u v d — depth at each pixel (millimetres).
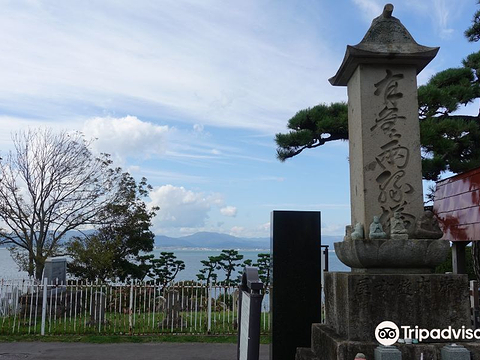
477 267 10953
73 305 14883
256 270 4340
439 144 11492
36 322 12852
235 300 13023
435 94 11891
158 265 23141
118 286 13531
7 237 20969
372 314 5227
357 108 6223
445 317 5238
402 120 6059
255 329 3945
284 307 7516
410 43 6094
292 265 7629
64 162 21953
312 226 7754
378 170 5938
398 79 6168
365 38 6113
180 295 14023
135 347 10445
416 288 5281
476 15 13656
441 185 11164
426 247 5438
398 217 5746
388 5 6203
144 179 24375
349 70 6453
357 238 5738
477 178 9367
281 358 7379
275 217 7738
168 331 11906
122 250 23438
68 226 21984
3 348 10273
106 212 22969
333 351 5258
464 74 13320
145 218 23766
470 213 9422
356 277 5301
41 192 21500
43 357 9430
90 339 11172
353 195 6398
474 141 12742
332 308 6047
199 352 9961
